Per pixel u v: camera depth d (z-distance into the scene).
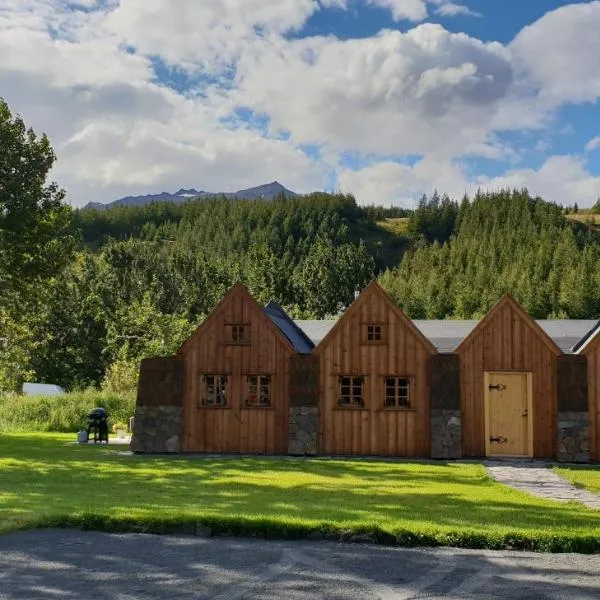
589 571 9.36
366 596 8.27
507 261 145.75
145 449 24.56
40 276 36.31
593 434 23.50
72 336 70.19
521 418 24.19
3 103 34.41
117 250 82.31
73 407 36.75
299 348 26.61
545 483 17.61
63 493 14.43
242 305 25.48
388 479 17.80
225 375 25.30
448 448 23.56
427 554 10.12
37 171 34.84
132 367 48.25
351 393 24.75
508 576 9.10
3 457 22.16
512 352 24.36
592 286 107.94
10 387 47.97
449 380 24.03
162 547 10.36
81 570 9.22
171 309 79.81
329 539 10.85
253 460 22.52
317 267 99.69
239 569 9.30
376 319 24.92
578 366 23.61
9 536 10.91
